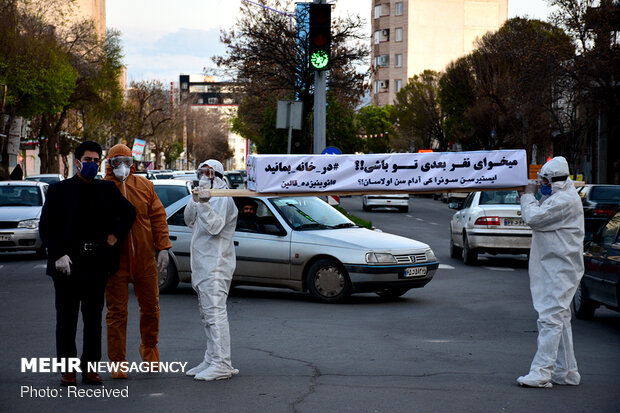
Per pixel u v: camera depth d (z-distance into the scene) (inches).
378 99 4687.5
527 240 684.1
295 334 371.2
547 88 1679.4
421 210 1830.7
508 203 722.2
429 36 4579.2
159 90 3191.4
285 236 486.6
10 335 366.3
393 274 472.1
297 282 484.4
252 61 1382.9
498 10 4616.1
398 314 438.6
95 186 265.4
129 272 276.5
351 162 303.4
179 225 519.5
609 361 317.1
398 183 304.7
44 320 411.8
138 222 277.6
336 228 506.9
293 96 1395.2
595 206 806.5
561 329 268.1
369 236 492.1
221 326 277.9
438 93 2859.3
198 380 274.4
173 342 347.9
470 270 680.4
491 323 410.3
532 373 267.4
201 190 274.5
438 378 279.0
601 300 406.9
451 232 789.2
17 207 795.4
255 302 483.8
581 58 1517.0
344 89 1445.6
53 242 259.9
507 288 562.6
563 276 268.1
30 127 2406.5
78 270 261.7
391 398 249.1
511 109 2049.7
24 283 581.3
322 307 463.2
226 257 281.4
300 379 276.1
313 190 301.1
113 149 277.4
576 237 269.3
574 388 265.7
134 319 415.5
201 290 278.8
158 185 774.5
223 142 5295.3
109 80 2058.3
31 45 1598.2
